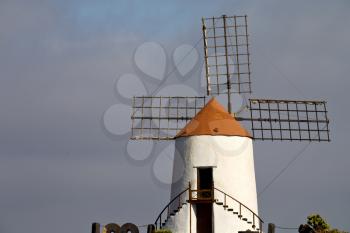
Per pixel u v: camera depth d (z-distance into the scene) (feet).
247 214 411.34
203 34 453.17
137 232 377.50
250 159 424.46
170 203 415.64
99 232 374.22
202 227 408.26
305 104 453.58
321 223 412.77
